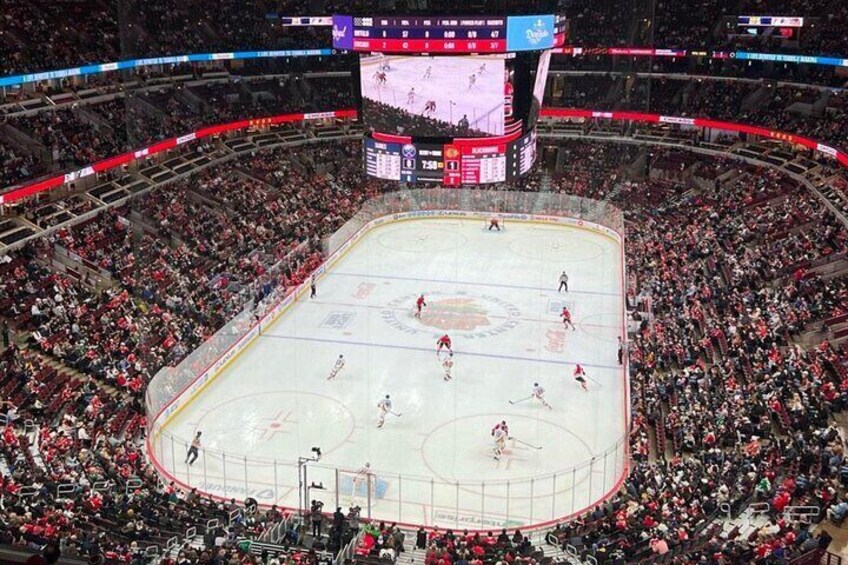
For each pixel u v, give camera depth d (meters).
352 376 33.38
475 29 29.45
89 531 18.98
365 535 20.66
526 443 27.92
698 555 18.00
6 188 39.47
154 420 27.78
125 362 30.28
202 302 37.03
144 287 37.19
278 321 39.75
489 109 30.41
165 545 18.97
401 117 31.11
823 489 20.56
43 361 30.06
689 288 38.25
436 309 41.09
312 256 46.75
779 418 25.44
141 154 49.00
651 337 33.84
